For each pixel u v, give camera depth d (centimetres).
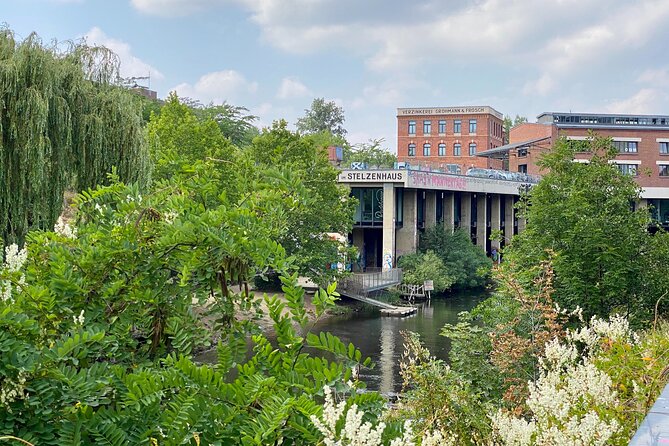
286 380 454
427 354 1121
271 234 612
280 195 642
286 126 3869
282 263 507
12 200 1956
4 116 1942
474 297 4938
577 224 2119
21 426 393
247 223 543
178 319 523
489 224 6788
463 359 1319
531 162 7344
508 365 1255
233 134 8838
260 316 567
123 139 2244
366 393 451
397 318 3847
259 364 477
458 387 1021
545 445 571
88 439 405
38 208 1986
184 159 689
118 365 463
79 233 633
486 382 1280
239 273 536
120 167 2238
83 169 2167
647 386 678
